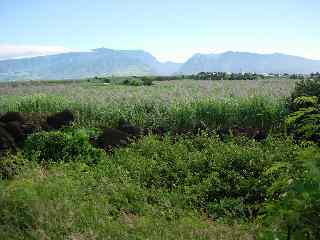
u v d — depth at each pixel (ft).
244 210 29.71
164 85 129.90
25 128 49.01
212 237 24.03
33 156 39.27
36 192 26.45
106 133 46.50
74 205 25.90
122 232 23.50
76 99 72.64
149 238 23.21
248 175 35.42
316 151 12.93
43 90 111.65
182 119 54.75
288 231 11.85
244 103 56.90
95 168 37.60
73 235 22.50
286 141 43.55
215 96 67.26
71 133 46.83
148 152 42.93
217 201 31.68
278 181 13.17
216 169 36.88
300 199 11.97
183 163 38.63
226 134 49.57
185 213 28.94
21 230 22.76
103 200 28.30
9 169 34.37
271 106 54.70
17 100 75.00
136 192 31.50
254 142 44.39
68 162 39.86
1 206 24.03
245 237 23.70
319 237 11.66
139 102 65.41
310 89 53.42
